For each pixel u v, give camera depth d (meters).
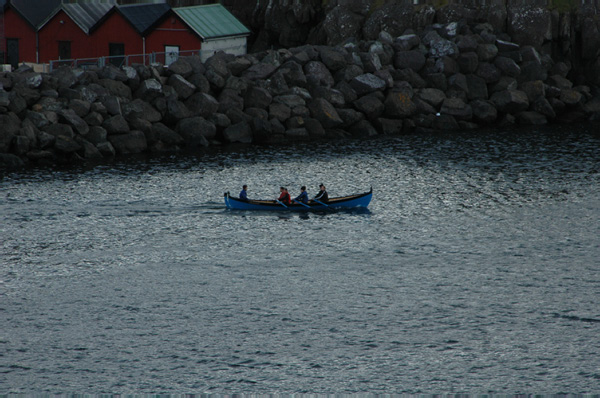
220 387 109.62
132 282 146.62
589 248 164.38
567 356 117.25
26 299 138.00
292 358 117.31
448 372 113.25
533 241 169.12
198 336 124.31
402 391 108.56
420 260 158.75
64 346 120.56
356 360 116.75
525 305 135.62
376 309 134.62
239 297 140.00
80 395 107.12
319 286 145.12
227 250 164.25
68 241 167.50
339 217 188.00
